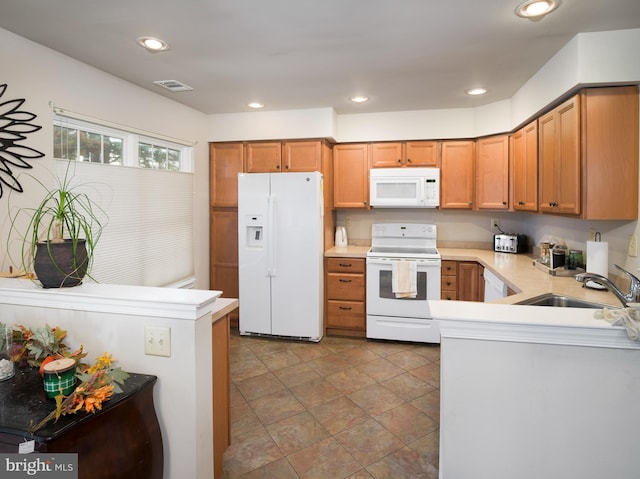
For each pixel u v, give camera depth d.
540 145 2.84
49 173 2.28
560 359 1.27
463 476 1.36
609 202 2.18
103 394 1.17
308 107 3.74
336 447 2.13
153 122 3.21
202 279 4.00
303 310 3.76
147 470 1.36
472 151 3.83
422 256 3.71
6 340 1.40
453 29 2.07
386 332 3.78
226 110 3.84
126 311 1.45
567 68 2.24
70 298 1.50
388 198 3.96
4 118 2.02
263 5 1.82
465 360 1.33
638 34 2.05
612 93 2.17
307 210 3.69
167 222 3.42
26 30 2.05
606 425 1.26
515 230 4.14
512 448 1.32
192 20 1.97
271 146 3.93
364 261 3.86
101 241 2.70
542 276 2.66
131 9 1.85
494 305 1.46
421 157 3.92
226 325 1.89
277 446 2.14
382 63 2.58
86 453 1.13
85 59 2.46
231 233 4.06
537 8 1.85
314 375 3.03
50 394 1.21
